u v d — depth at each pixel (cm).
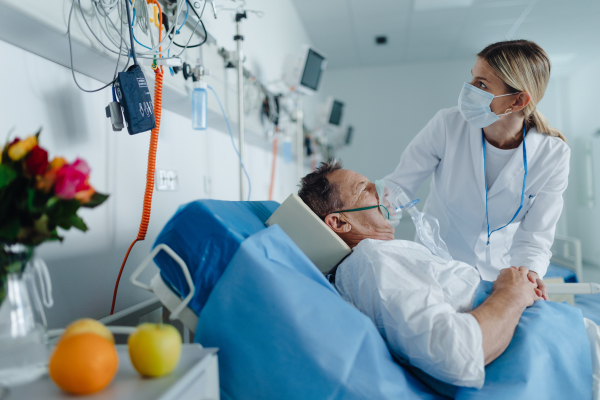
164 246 76
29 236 56
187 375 56
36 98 98
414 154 168
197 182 185
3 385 56
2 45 90
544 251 146
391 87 575
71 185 55
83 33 98
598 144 466
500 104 136
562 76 542
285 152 291
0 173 53
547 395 84
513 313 90
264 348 73
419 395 82
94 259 116
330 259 108
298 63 294
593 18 415
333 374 71
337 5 402
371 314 92
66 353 53
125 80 103
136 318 114
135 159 137
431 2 395
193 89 151
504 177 150
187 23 158
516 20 428
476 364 78
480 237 165
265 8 301
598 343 100
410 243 110
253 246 78
